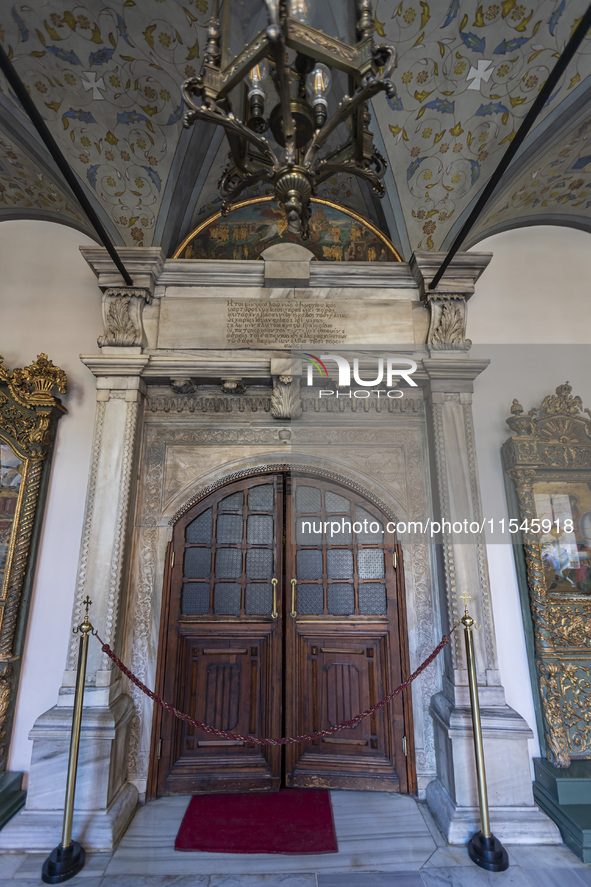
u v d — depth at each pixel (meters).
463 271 4.12
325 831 3.16
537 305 4.49
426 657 3.80
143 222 4.24
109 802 3.14
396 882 2.73
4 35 3.24
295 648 3.89
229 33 1.90
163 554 3.94
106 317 4.02
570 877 2.76
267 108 3.70
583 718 3.57
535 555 3.75
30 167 4.00
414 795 3.59
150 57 3.43
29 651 3.69
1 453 3.91
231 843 3.04
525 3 3.13
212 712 3.79
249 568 4.04
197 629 3.87
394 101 3.71
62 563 3.84
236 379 4.02
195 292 4.21
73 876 2.75
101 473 3.77
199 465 4.13
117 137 3.86
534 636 3.71
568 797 3.26
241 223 4.63
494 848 2.87
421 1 3.17
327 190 4.54
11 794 3.32
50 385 3.93
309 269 4.22
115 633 3.50
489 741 3.25
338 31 1.92
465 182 4.09
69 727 3.21
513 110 3.67
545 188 4.26
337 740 3.78
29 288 4.39
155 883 2.72
